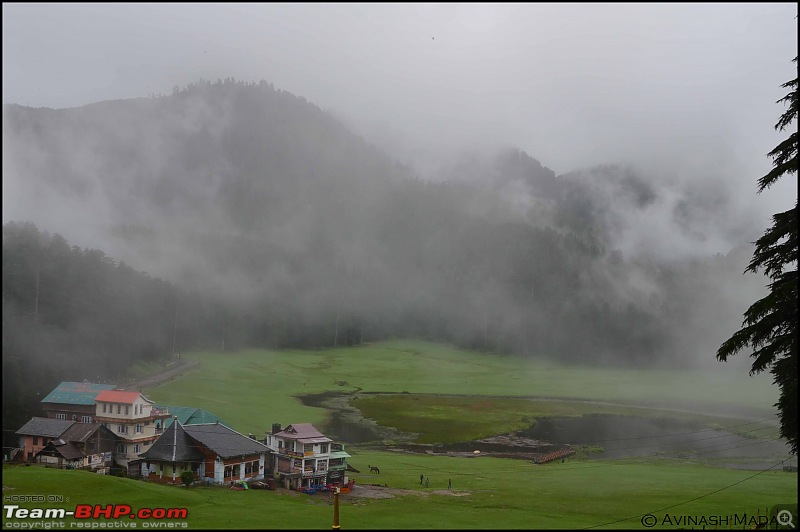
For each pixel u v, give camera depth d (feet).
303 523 161.79
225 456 224.12
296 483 234.79
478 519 182.70
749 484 251.60
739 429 437.58
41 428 251.19
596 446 378.94
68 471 206.18
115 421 261.24
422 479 254.68
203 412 289.94
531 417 476.54
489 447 373.81
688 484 252.42
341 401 528.22
